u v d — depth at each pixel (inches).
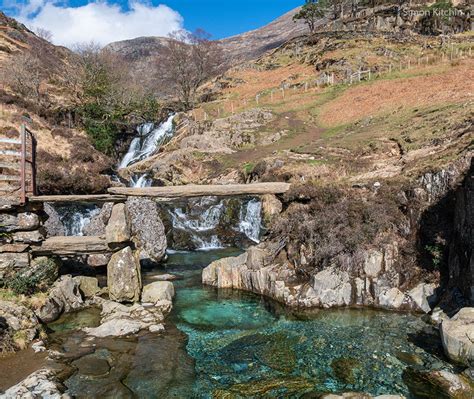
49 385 319.3
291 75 2289.6
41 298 474.0
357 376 342.3
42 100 1893.5
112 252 542.9
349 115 1428.4
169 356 385.4
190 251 831.1
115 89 1989.4
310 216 606.2
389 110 1293.1
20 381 331.9
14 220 502.9
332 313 485.7
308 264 557.0
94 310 504.4
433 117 989.2
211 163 1274.6
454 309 437.1
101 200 556.7
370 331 428.5
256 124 1536.7
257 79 2475.4
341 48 2365.9
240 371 358.9
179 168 1266.0
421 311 471.2
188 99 2369.6
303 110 1638.8
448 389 311.6
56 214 757.3
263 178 928.3
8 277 484.4
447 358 355.6
